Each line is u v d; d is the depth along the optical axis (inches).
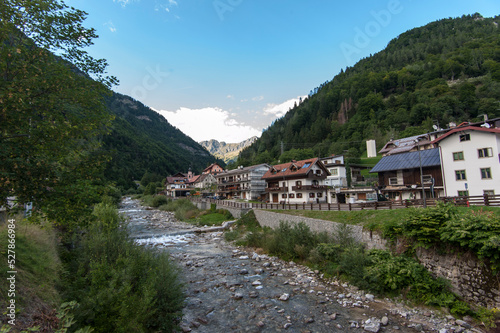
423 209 628.7
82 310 320.8
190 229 1455.5
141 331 331.6
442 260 557.9
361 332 441.4
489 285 477.4
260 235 1072.8
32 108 292.0
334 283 650.2
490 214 531.5
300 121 5605.3
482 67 4891.7
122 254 503.5
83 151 373.7
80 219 373.1
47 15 315.3
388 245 681.6
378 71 6338.6
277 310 515.8
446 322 469.1
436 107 3750.0
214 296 581.0
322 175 1801.2
